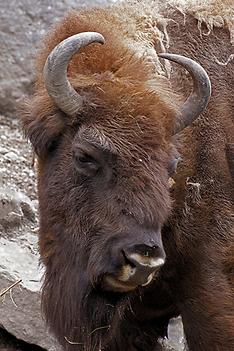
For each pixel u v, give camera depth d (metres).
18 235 28.70
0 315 25.81
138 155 19.06
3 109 37.75
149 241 18.75
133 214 18.88
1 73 38.00
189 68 20.23
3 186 31.30
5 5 38.75
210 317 22.50
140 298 22.56
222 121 22.48
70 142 19.88
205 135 22.20
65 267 20.38
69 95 19.47
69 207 19.81
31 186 31.91
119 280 19.17
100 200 19.33
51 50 21.08
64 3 38.97
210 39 22.98
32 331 25.64
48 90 19.55
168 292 22.89
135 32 21.48
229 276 22.39
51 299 21.08
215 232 22.20
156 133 19.22
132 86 19.66
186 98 21.67
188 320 22.88
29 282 26.02
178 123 20.11
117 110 19.33
